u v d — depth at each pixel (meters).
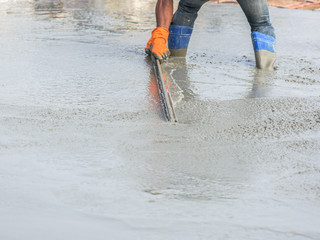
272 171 4.20
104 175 3.93
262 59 9.20
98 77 8.05
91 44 11.12
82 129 5.26
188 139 5.09
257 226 3.10
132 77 8.17
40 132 5.07
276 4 20.89
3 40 11.11
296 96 7.25
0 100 6.41
